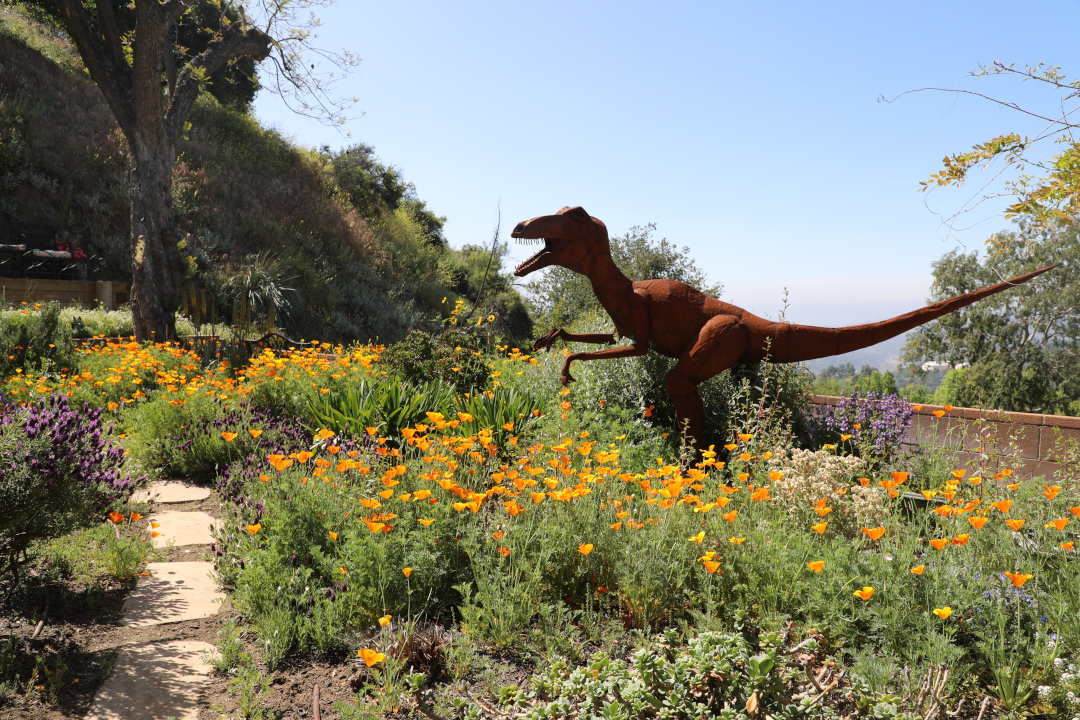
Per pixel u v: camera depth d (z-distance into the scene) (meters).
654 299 5.77
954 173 3.54
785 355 5.56
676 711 1.90
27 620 2.70
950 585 2.56
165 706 2.16
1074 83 3.06
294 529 3.11
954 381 26.80
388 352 8.09
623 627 2.71
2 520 2.54
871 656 2.22
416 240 31.59
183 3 12.82
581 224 5.82
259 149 28.16
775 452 4.28
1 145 17.00
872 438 5.84
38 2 24.02
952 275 26.27
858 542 2.90
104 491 3.10
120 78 12.76
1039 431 5.48
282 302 18.38
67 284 15.70
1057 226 3.46
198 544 3.80
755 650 2.40
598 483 3.76
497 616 2.64
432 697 2.20
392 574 2.70
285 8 14.98
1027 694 2.14
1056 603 2.48
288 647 2.52
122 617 2.82
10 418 2.76
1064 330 24.31
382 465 3.92
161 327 12.91
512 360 8.78
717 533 3.03
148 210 12.91
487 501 3.97
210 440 5.24
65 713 2.08
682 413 5.56
